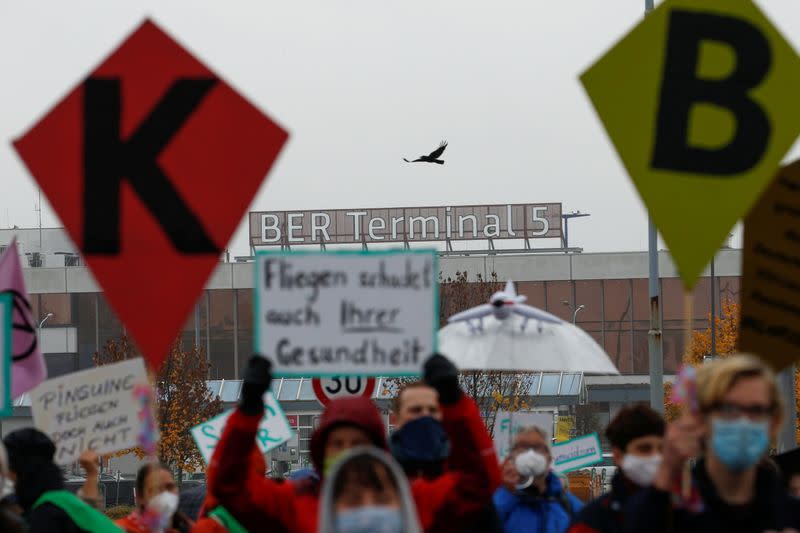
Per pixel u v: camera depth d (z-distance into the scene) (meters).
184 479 126.50
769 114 16.23
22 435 19.88
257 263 15.17
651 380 59.00
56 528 19.55
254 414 14.09
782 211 16.95
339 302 15.15
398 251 15.12
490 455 14.34
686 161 16.23
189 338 186.62
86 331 188.12
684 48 16.31
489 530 15.95
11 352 21.25
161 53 16.80
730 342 116.44
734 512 12.34
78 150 16.78
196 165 16.72
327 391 28.66
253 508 14.05
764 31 16.27
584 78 16.44
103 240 16.70
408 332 15.09
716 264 176.88
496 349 25.70
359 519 11.52
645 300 181.38
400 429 16.80
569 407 164.12
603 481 89.88
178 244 16.67
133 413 22.80
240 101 16.72
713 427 12.04
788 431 34.44
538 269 183.88
